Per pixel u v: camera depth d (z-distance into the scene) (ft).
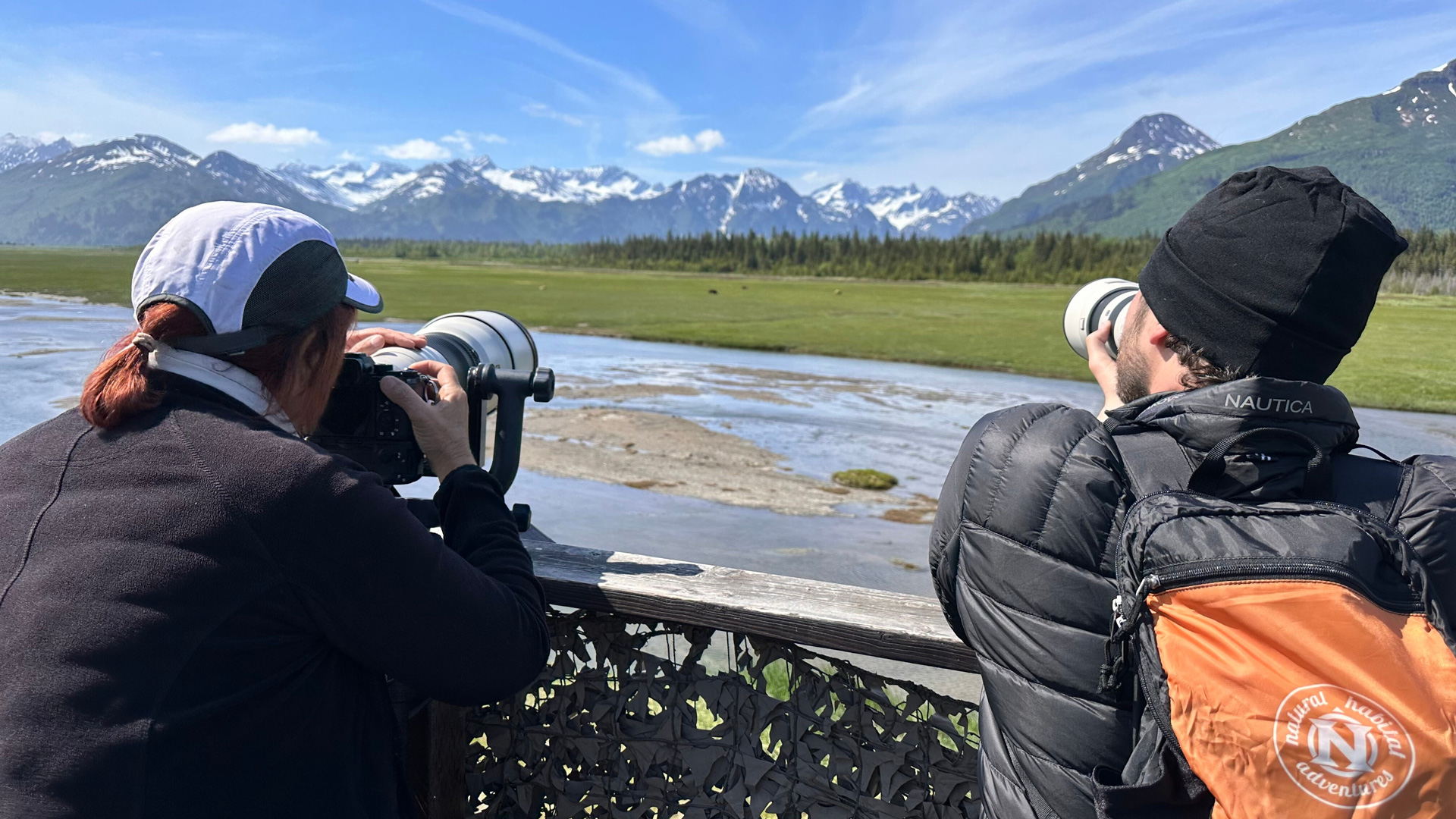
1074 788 3.45
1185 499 3.16
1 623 3.52
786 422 62.44
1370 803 2.52
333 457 3.87
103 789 3.28
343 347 4.56
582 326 149.59
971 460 3.90
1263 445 3.19
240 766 3.67
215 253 3.90
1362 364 120.67
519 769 6.26
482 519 4.83
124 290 213.66
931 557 4.34
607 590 5.67
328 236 4.38
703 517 36.76
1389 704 2.55
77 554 3.57
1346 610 2.69
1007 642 3.62
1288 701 2.65
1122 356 4.15
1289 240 3.19
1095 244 558.56
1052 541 3.48
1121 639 3.25
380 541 3.73
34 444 4.04
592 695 6.01
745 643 5.63
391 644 3.82
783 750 5.55
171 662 3.48
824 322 177.78
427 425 4.99
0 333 100.68
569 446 50.03
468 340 6.60
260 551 3.62
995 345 136.77
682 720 5.78
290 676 3.81
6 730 3.31
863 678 5.33
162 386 3.96
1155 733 3.18
